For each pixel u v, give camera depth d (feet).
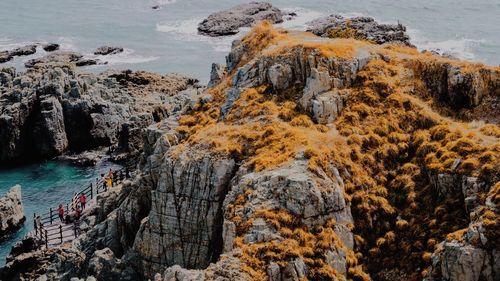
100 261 174.81
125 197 211.61
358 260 148.56
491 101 176.24
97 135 342.03
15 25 588.91
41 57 488.44
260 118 180.34
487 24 522.47
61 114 337.52
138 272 175.52
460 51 452.76
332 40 204.23
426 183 157.58
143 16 619.67
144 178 188.55
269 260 140.67
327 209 149.89
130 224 189.88
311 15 588.50
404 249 146.92
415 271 142.31
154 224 173.06
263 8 591.78
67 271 183.62
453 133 163.12
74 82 349.61
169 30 567.18
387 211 154.51
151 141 203.72
